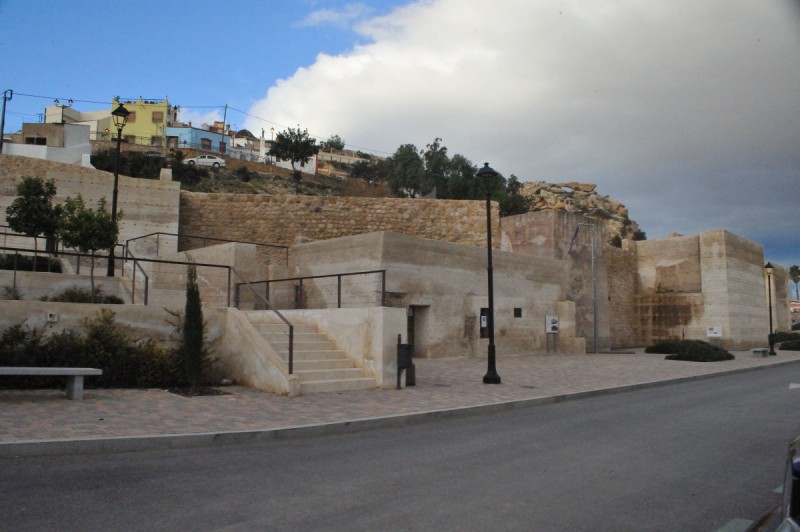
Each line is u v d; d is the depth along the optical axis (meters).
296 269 22.56
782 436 8.87
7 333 10.92
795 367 24.72
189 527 4.60
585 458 7.29
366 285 19.42
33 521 4.64
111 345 11.68
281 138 64.62
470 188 52.03
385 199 28.34
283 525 4.68
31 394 10.41
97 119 69.75
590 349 30.36
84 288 16.36
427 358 20.20
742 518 5.06
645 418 10.62
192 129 75.12
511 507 5.25
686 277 35.25
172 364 12.16
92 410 9.12
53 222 18.77
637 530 4.74
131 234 24.98
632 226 80.94
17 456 6.57
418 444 8.12
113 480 5.89
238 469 6.51
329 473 6.40
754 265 37.56
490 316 15.18
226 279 19.30
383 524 4.75
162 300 18.05
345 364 13.59
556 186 89.06
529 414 11.15
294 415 9.52
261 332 13.73
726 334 33.31
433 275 20.59
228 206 26.92
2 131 45.78
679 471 6.68
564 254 29.39
